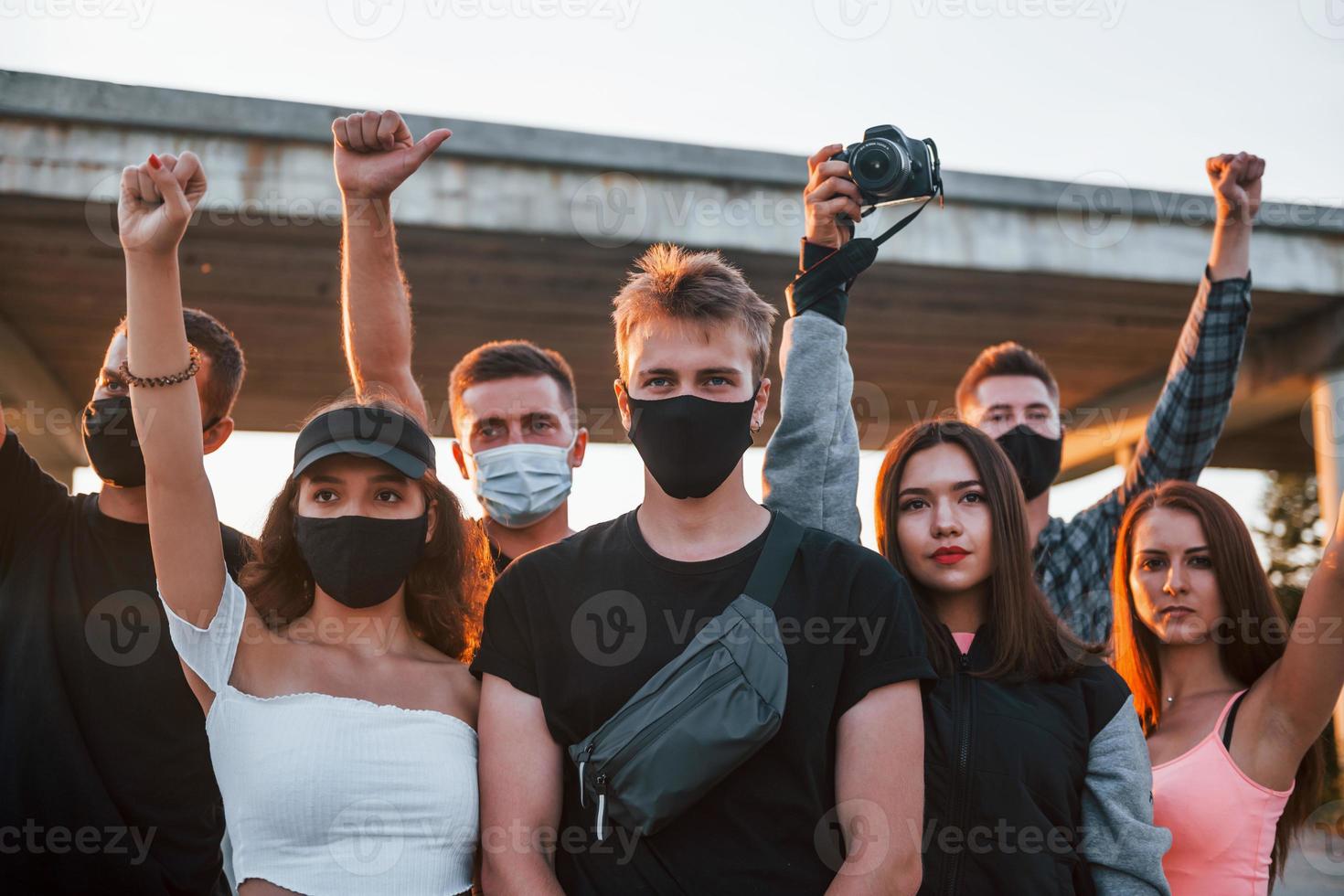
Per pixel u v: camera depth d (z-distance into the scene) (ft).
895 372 26.32
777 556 5.68
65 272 18.80
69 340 22.09
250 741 5.67
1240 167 9.04
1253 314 22.30
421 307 21.07
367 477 6.14
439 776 5.74
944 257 18.83
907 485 7.16
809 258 7.23
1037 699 6.59
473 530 7.13
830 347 7.06
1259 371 24.03
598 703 5.48
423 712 5.95
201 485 5.79
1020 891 6.05
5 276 18.93
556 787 5.56
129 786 6.67
